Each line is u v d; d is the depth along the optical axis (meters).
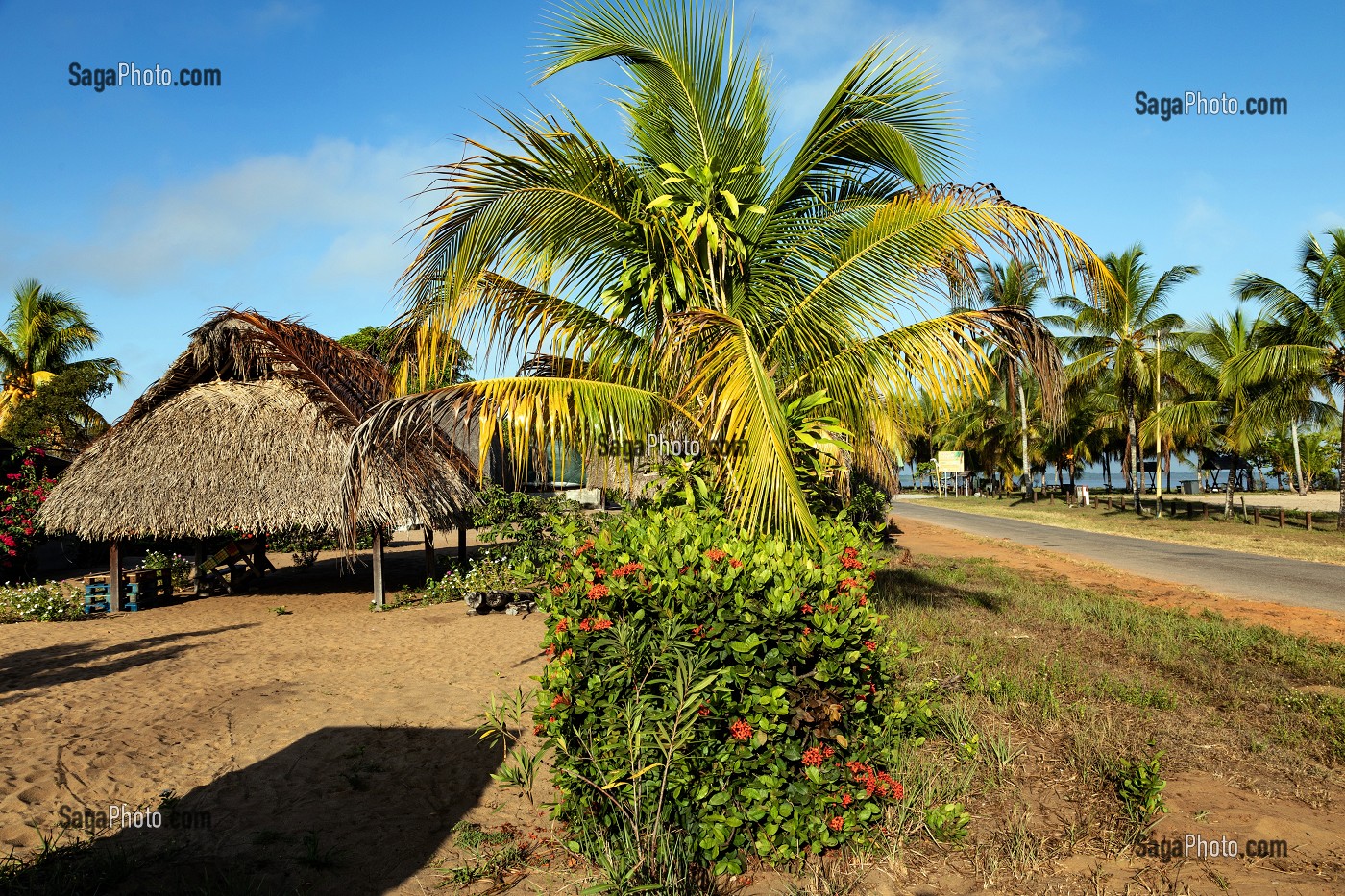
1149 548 20.44
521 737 5.55
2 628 10.34
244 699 6.50
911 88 6.56
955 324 6.20
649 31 6.65
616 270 6.82
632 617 3.64
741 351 5.52
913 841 3.85
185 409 12.46
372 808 4.38
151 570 12.65
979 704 6.02
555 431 5.63
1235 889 3.41
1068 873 3.57
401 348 6.66
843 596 3.87
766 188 7.07
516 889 3.47
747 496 5.08
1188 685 6.73
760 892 3.41
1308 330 23.98
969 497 55.91
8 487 15.09
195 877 3.56
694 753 3.60
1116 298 6.24
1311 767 4.81
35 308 31.95
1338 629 9.55
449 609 11.52
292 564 18.12
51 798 4.43
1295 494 51.00
